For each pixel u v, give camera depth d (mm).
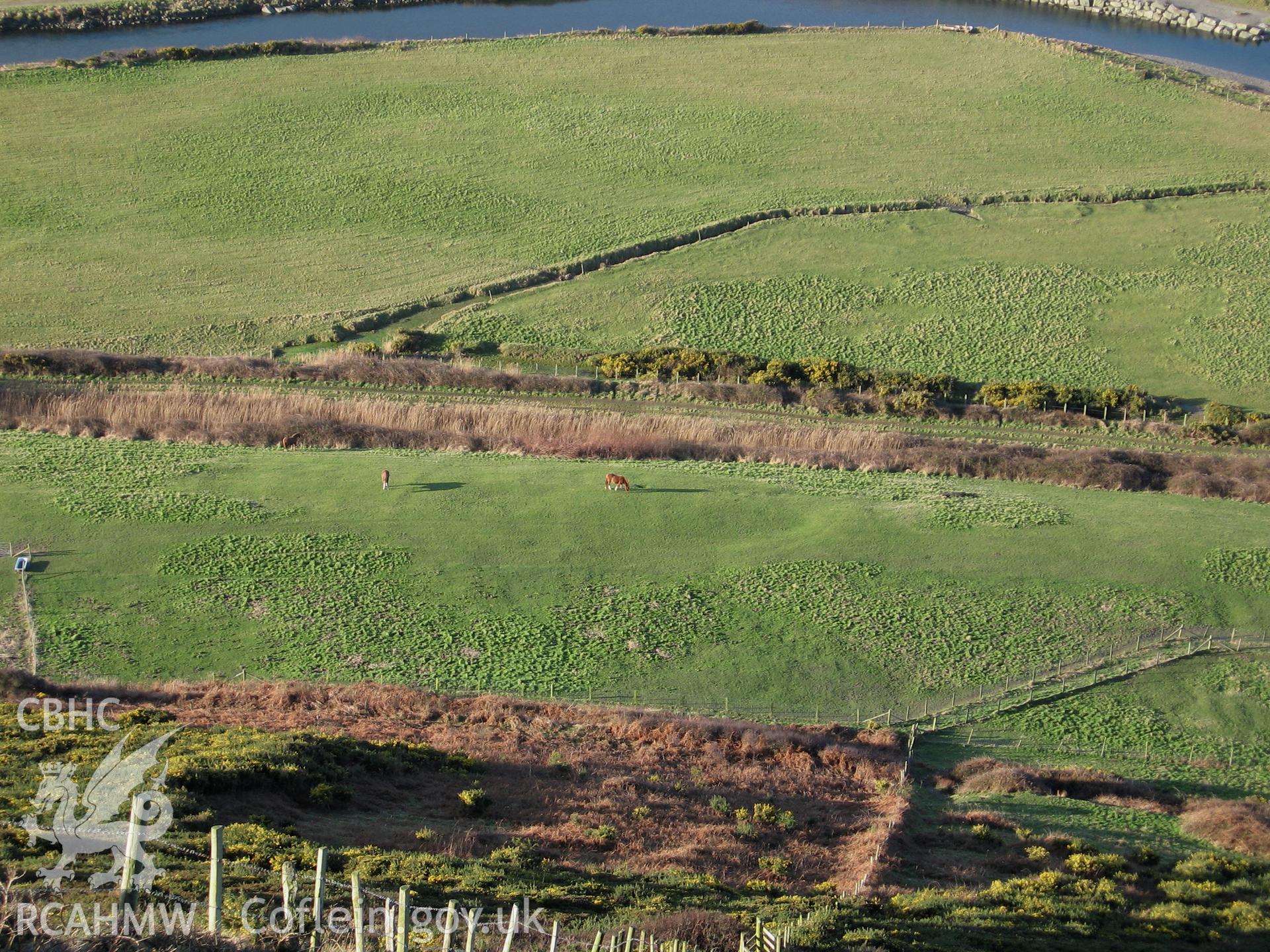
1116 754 53094
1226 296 103188
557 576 64688
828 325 98688
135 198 116812
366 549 66250
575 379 88500
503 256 107500
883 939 34219
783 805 44688
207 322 97312
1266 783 50875
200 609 60656
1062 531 69750
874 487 75250
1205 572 66062
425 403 85312
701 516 70500
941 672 58281
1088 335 98125
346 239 110562
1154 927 37156
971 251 109625
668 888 36375
